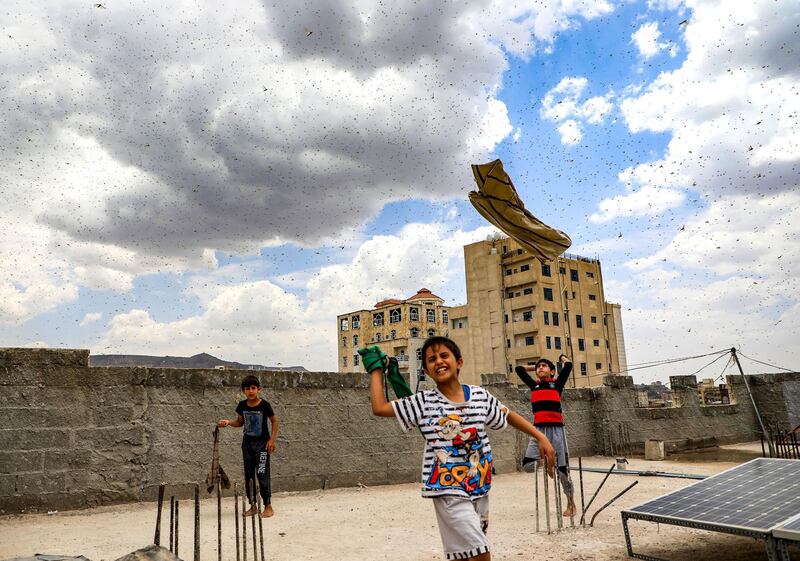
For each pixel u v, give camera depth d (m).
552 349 69.19
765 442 18.38
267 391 10.28
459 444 3.33
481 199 6.00
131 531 6.87
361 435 11.12
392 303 99.44
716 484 5.33
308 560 5.43
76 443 8.51
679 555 5.30
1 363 8.20
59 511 8.19
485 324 73.62
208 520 7.64
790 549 5.36
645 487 9.79
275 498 9.66
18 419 8.18
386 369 3.54
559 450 7.22
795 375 18.81
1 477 7.94
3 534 6.75
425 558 5.48
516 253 72.69
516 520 7.32
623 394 16.50
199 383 9.63
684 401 17.78
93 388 8.77
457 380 3.54
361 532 6.76
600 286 77.12
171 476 9.14
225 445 9.65
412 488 10.91
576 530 6.50
